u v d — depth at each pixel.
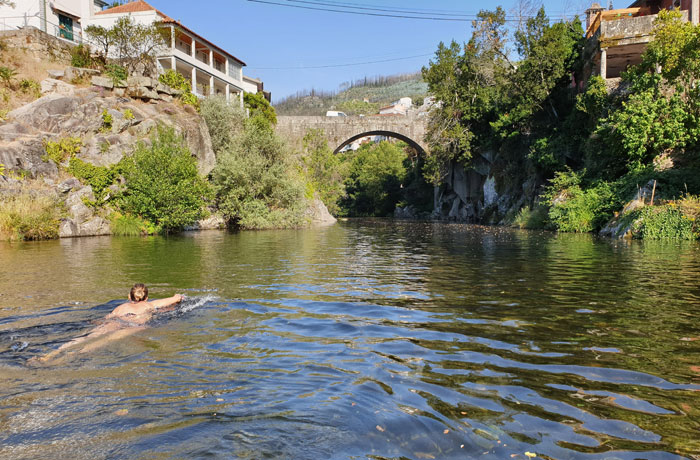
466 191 50.91
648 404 3.37
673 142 21.95
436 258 13.18
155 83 29.00
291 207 32.56
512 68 38.84
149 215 23.77
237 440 2.79
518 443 2.80
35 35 29.30
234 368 4.10
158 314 6.11
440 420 3.09
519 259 12.76
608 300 7.12
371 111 175.12
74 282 8.76
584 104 28.95
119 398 3.43
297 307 6.64
